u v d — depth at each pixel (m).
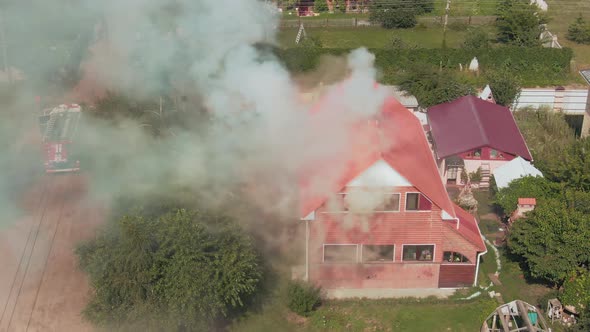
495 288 18.00
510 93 29.47
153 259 15.24
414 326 16.59
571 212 17.38
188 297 14.72
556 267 16.97
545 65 33.81
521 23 36.31
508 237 18.95
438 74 29.36
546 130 27.38
